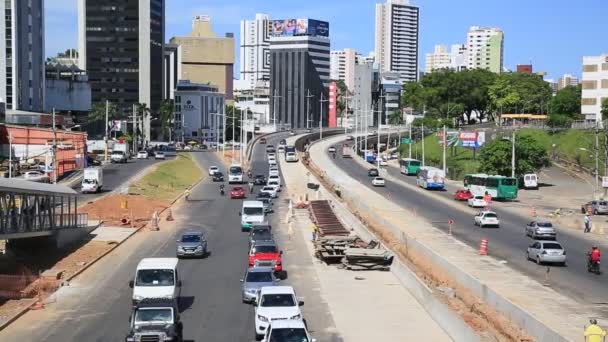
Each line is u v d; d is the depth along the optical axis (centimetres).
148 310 3162
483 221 7956
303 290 4747
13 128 11662
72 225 6612
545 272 5347
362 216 8594
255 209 7588
